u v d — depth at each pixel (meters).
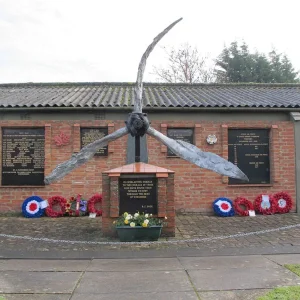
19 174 10.76
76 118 10.87
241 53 36.84
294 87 15.55
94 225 9.20
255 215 10.64
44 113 10.84
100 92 13.52
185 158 7.41
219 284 4.76
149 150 10.77
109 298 4.32
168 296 4.36
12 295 4.43
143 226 7.06
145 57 7.55
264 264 5.66
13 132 10.80
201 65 33.84
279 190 11.02
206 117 11.01
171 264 5.71
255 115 11.12
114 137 7.67
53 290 4.59
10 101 11.34
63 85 14.97
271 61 37.06
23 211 10.43
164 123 10.82
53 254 6.36
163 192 7.57
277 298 4.14
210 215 10.70
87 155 7.65
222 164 7.18
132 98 11.96
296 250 6.52
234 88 15.12
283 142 11.11
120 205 7.61
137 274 5.21
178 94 13.27
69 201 10.62
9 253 6.41
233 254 6.29
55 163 10.74
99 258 6.11
